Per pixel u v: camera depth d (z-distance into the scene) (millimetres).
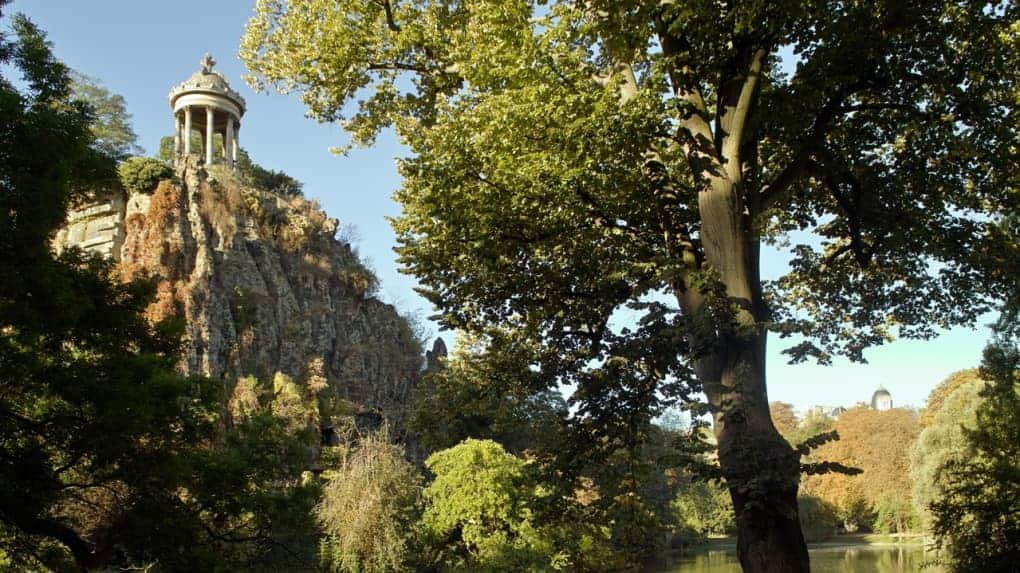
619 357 12117
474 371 14562
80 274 11250
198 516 13008
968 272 14406
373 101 16078
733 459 9750
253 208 69125
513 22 11062
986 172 13125
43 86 10547
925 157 13078
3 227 8797
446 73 14898
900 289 15172
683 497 65375
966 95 11805
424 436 15781
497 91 11531
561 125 10922
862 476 80250
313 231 74438
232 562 14438
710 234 11242
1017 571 19141
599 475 13195
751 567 9586
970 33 11500
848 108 12281
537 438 14398
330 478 30781
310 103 16641
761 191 12383
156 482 11664
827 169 12625
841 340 15844
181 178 64562
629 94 12094
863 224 13719
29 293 9648
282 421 15211
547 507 13430
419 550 31016
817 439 9227
